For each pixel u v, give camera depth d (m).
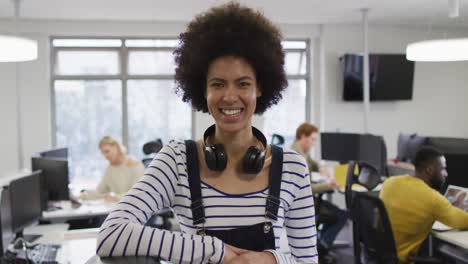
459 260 2.99
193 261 0.87
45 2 4.69
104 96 6.18
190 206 0.97
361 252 3.19
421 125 6.69
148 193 0.95
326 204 4.83
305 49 6.67
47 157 4.05
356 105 6.46
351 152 5.09
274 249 0.97
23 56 2.68
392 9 5.30
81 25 5.81
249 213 0.97
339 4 5.01
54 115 6.07
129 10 5.16
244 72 0.99
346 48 6.39
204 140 1.04
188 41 1.07
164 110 6.35
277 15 5.63
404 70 6.29
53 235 3.12
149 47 6.20
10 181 3.05
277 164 1.04
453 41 3.11
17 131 5.73
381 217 2.82
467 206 3.13
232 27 1.01
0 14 5.31
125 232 0.87
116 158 4.48
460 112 6.82
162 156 1.02
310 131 5.11
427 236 3.03
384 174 4.52
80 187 5.40
